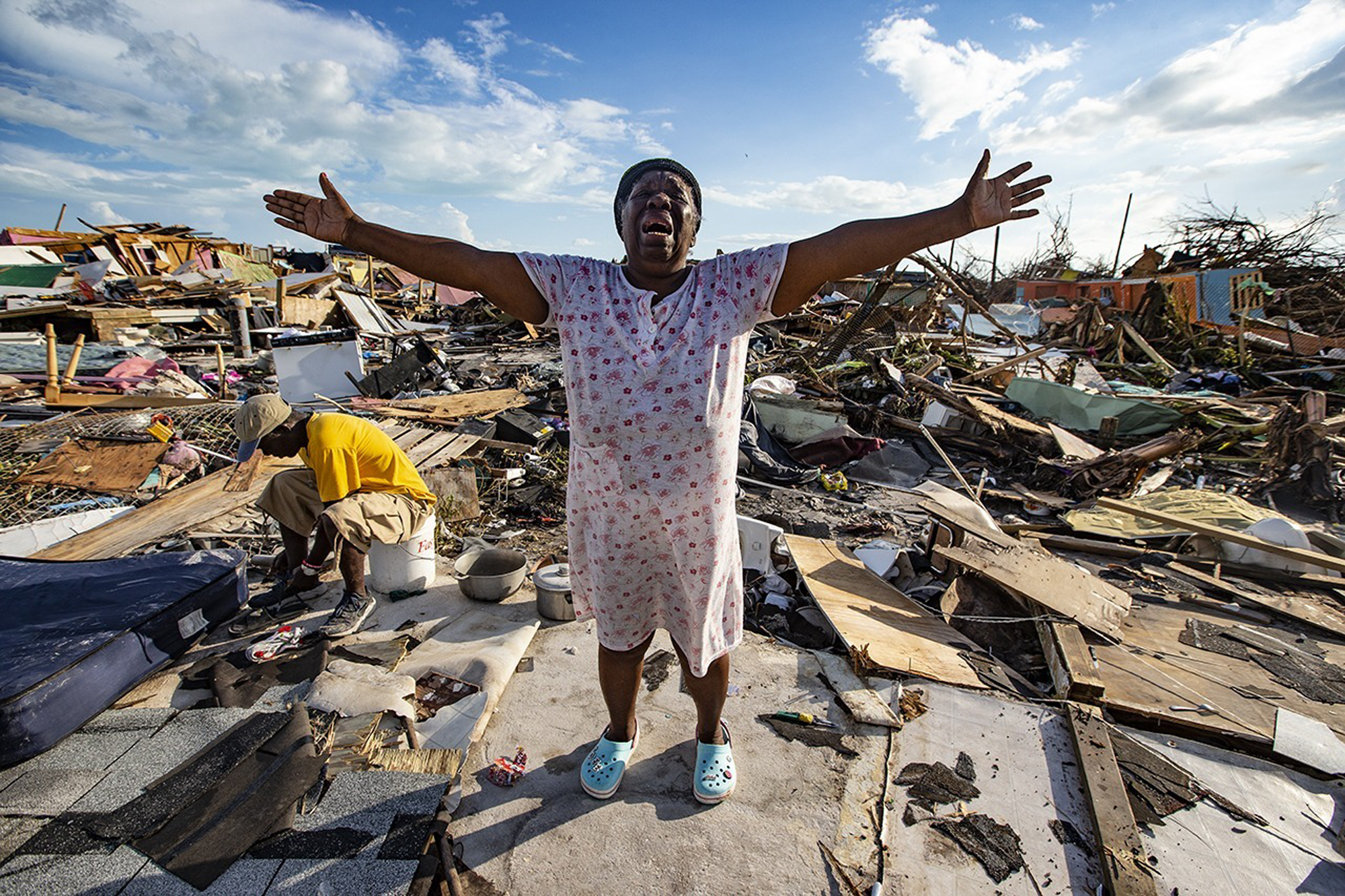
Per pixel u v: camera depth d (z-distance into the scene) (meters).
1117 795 2.21
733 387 1.63
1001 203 1.45
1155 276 17.77
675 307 1.56
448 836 1.98
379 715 2.43
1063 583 3.55
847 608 3.38
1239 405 9.12
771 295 1.57
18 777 2.07
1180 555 4.59
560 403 8.59
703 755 2.20
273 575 3.69
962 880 1.94
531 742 2.41
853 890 1.88
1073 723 2.56
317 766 2.14
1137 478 6.35
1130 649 3.16
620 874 1.91
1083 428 8.53
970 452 7.68
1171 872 1.97
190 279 17.61
